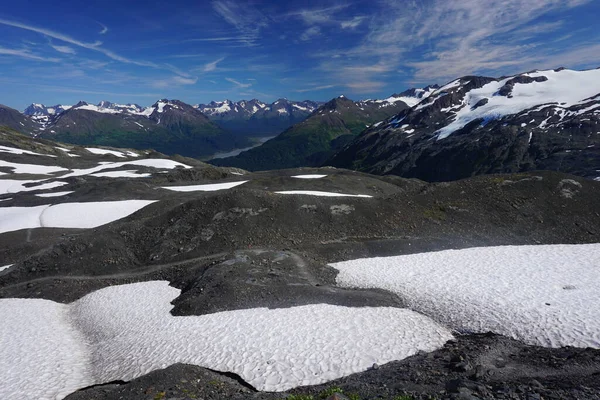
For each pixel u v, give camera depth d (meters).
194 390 16.02
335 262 34.59
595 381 13.10
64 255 38.53
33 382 18.59
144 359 20.00
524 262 30.66
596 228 38.28
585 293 23.41
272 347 19.81
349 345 19.67
